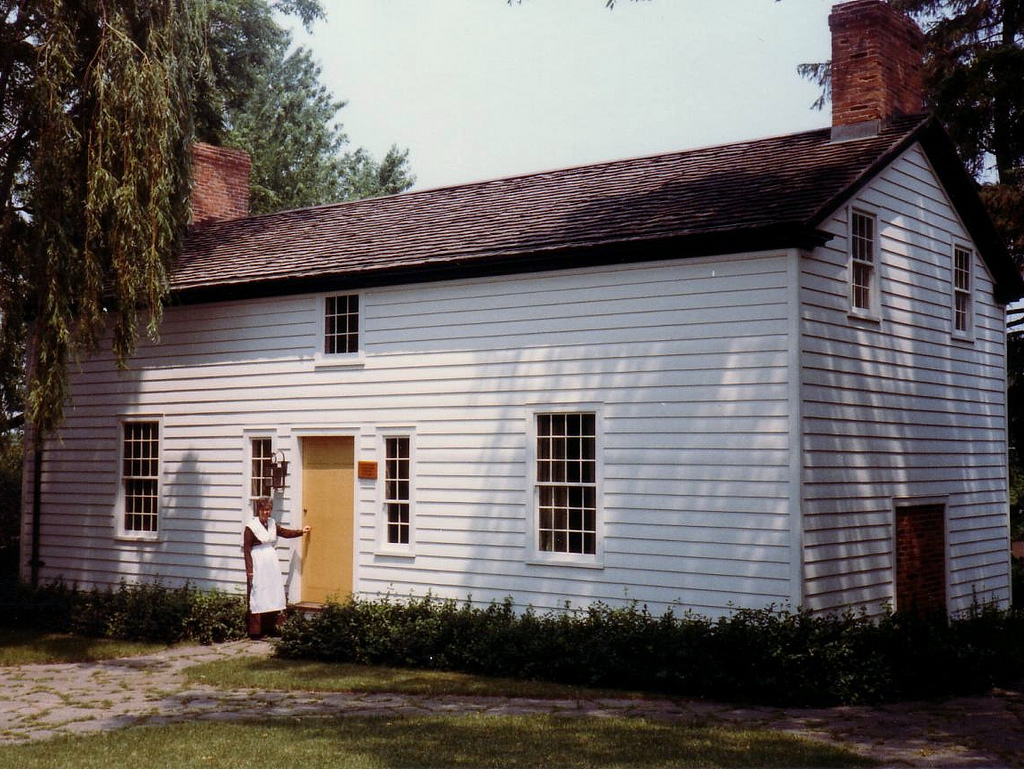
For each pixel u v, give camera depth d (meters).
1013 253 22.45
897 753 9.13
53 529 20.03
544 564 14.44
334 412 16.72
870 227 14.70
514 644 13.41
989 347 17.98
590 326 14.26
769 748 9.23
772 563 12.64
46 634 17.75
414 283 15.98
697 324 13.38
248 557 16.38
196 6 16.97
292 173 41.84
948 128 22.14
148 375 18.92
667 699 11.75
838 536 13.26
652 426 13.65
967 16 25.86
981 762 8.79
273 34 34.12
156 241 15.58
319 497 16.97
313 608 16.61
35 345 15.55
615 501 13.89
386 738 9.74
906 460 15.02
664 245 13.45
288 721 10.62
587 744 9.45
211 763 8.91
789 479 12.57
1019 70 18.17
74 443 19.84
